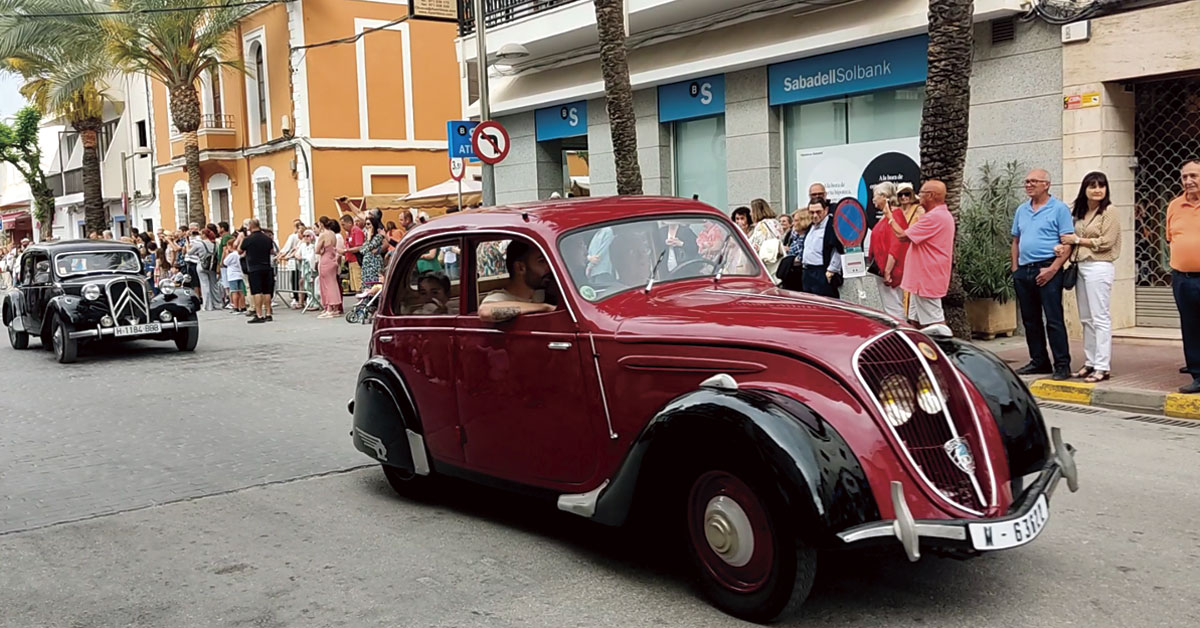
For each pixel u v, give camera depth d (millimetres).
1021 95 11820
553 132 19406
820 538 3779
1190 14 10320
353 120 27859
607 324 4828
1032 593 4434
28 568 5375
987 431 4359
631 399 4688
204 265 22219
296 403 10094
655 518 4633
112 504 6586
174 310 14531
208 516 6234
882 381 4094
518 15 18891
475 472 5641
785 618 4191
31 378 12758
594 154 18438
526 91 19531
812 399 4078
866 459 3924
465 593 4734
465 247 5590
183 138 30844
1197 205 7883
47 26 26047
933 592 4473
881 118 13688
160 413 9875
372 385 6277
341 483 6938
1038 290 9094
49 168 48031
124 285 14242
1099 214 8680
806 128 14781
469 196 22453
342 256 20031
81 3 26094
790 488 3816
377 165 28328
